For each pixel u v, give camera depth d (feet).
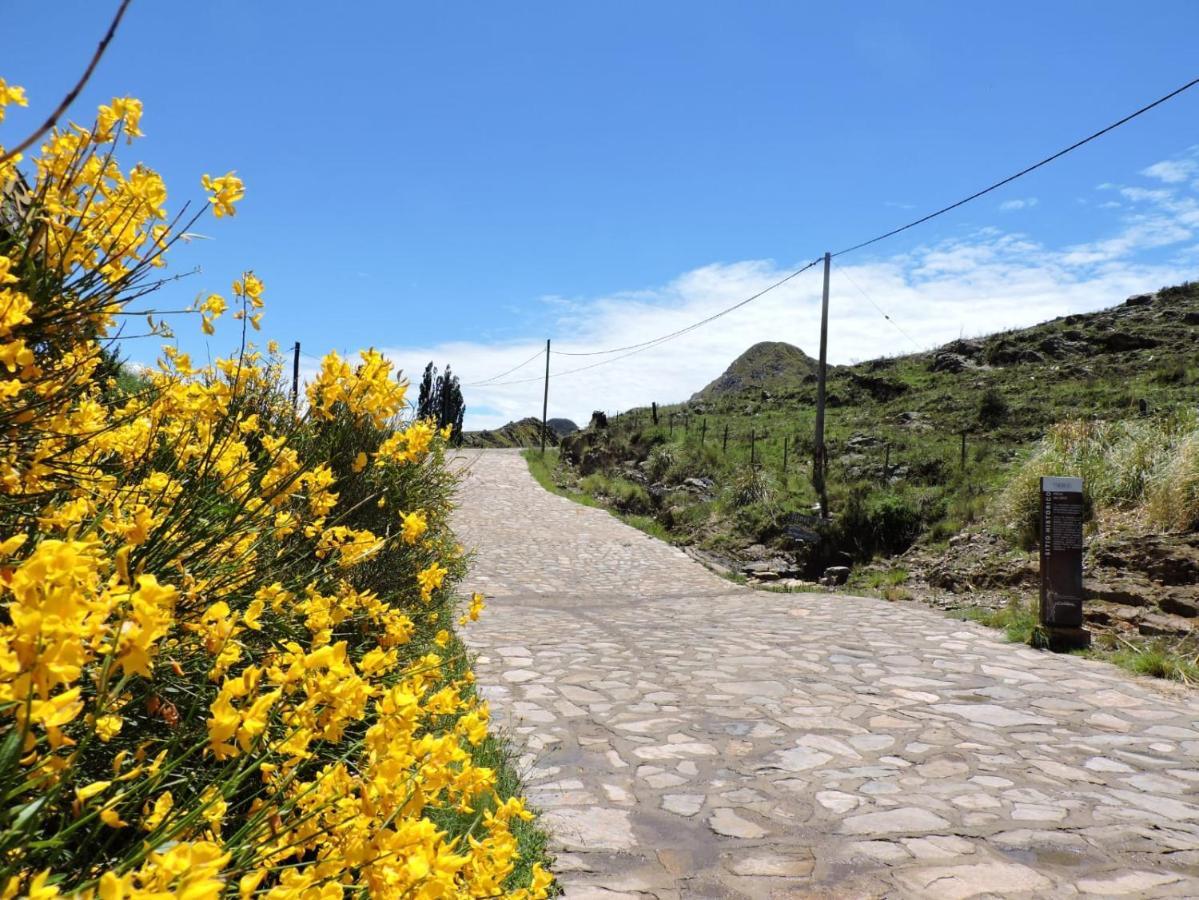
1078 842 11.86
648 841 11.80
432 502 19.22
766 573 45.47
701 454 74.84
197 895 2.39
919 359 108.27
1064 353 90.74
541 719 17.78
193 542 6.07
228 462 7.27
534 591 37.93
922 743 16.47
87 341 6.14
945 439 68.74
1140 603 26.84
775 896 10.26
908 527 48.26
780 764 15.23
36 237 5.31
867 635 27.55
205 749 4.67
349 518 13.47
